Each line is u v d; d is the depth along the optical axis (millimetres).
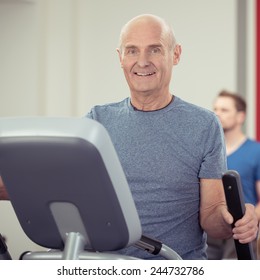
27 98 6348
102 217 1950
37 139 1918
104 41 6676
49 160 1930
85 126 1890
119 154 2875
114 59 6672
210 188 2854
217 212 2846
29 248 3883
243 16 6699
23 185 2016
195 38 6672
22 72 6344
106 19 6676
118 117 2943
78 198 1955
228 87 6688
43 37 6441
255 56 6691
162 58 2824
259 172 5277
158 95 2873
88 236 2008
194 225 2910
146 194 2838
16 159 1970
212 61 6691
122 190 1917
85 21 6695
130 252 2811
